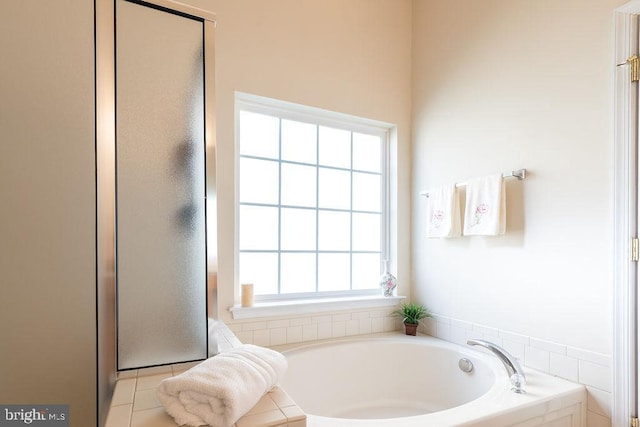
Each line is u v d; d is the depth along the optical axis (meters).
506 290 1.93
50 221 1.11
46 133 1.11
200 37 1.24
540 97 1.80
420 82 2.56
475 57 2.16
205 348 1.20
